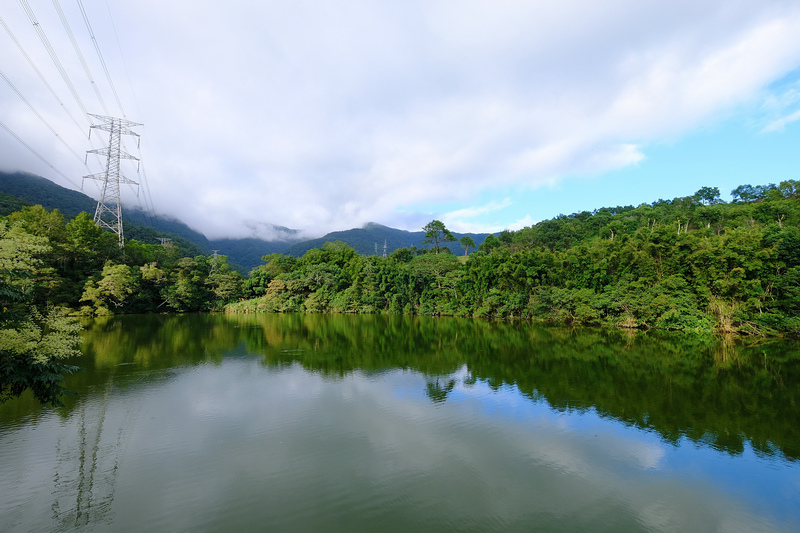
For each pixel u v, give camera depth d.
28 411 19.33
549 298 54.53
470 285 67.25
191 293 79.19
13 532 10.12
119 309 69.81
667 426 17.67
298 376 26.56
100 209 74.94
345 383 24.78
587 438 16.41
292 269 101.94
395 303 75.69
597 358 31.91
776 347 35.53
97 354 34.16
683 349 35.25
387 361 31.45
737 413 19.19
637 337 41.91
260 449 15.27
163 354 34.28
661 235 47.50
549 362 30.66
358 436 16.53
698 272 44.03
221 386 24.02
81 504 11.52
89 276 63.28
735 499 12.00
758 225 51.59
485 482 12.86
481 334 46.25
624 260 49.81
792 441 15.98
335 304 82.88
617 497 12.08
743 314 40.03
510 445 15.73
